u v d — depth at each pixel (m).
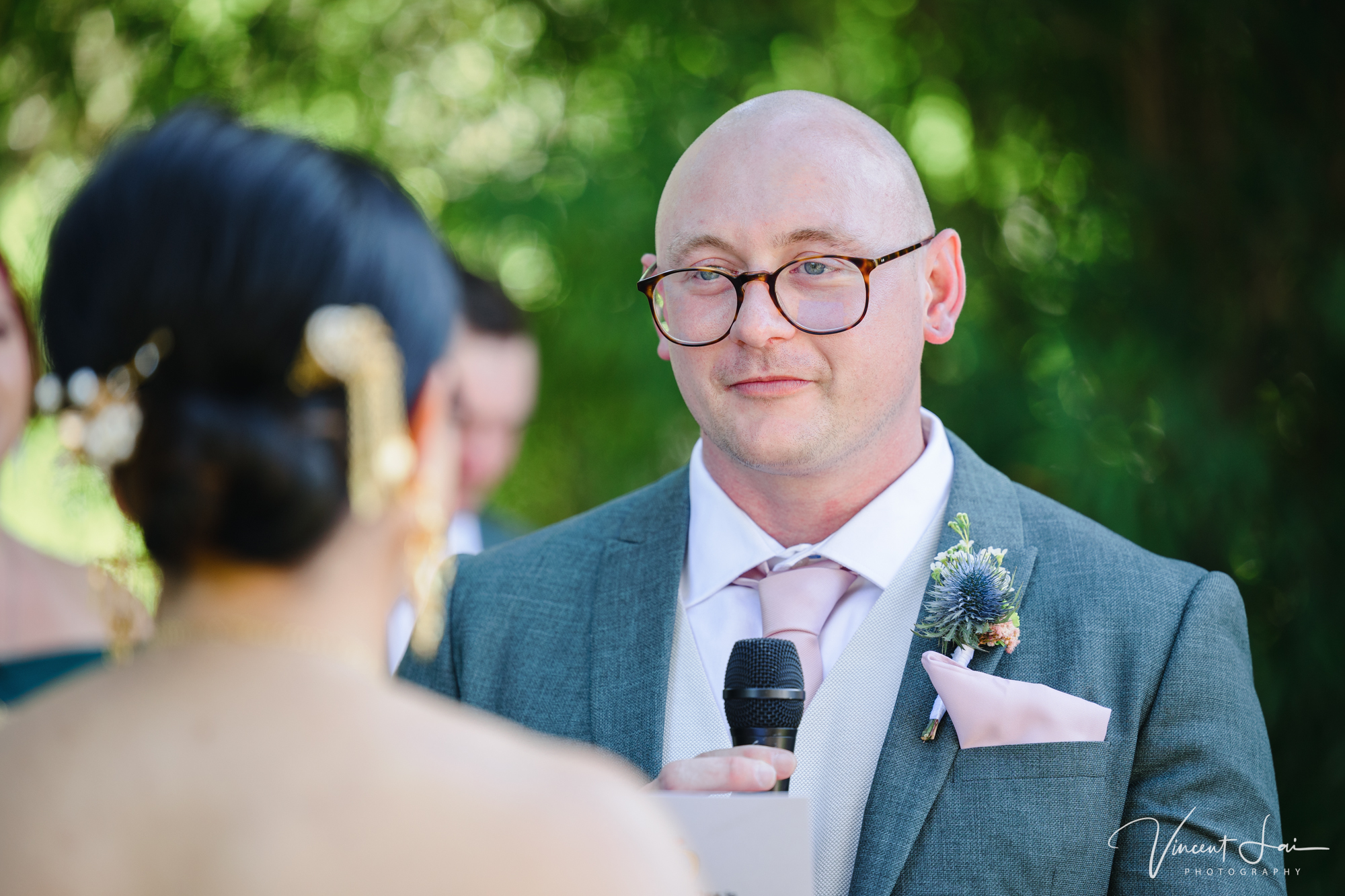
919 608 1.95
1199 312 3.58
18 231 4.31
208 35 4.70
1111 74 3.79
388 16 4.90
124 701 0.91
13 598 2.35
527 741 0.95
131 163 0.97
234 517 0.90
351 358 0.89
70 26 4.59
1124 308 3.63
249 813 0.85
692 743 1.94
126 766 0.87
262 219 0.93
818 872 1.83
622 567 2.13
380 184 1.00
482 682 2.08
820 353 1.88
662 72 4.36
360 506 0.90
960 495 2.03
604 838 0.87
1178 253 3.66
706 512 2.10
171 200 0.94
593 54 4.60
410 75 4.89
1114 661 1.84
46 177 4.64
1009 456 3.55
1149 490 3.38
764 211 1.88
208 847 0.84
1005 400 3.61
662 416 4.29
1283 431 3.51
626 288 4.21
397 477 0.90
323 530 0.92
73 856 0.85
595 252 4.25
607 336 4.18
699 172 1.95
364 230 0.95
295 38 4.77
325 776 0.86
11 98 4.61
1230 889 1.70
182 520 0.89
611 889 0.85
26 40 4.55
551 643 2.08
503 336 3.23
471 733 0.92
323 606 0.94
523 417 3.34
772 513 2.05
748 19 4.33
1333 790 3.33
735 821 1.39
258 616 0.92
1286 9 3.45
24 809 0.87
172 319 0.91
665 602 2.05
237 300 0.90
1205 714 1.80
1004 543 1.98
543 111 4.72
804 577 2.00
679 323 1.95
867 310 1.88
